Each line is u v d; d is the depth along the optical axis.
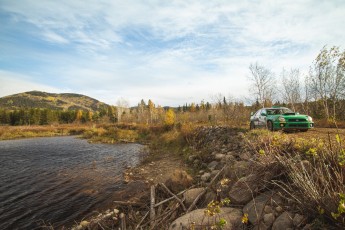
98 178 11.41
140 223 5.38
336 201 3.00
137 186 9.21
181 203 5.70
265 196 4.22
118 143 27.97
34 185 10.60
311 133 10.24
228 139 11.56
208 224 3.91
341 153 3.87
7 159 17.38
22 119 88.38
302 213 3.36
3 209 8.05
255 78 31.91
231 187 5.19
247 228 3.76
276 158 4.71
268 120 11.30
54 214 7.56
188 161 11.88
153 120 77.56
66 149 22.91
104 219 6.29
